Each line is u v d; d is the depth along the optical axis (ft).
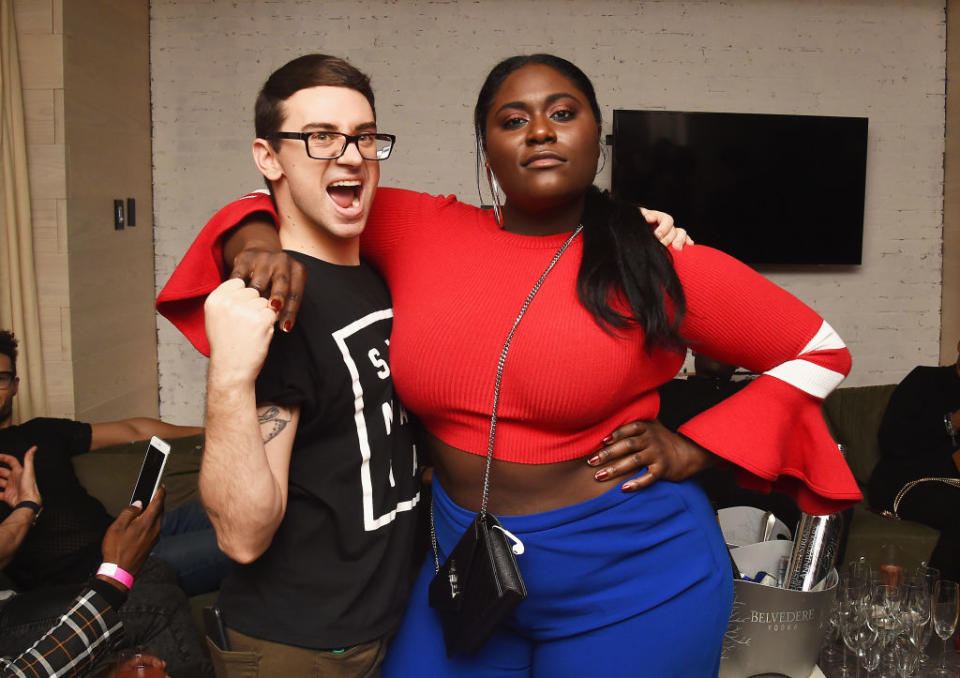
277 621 4.09
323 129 4.04
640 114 17.35
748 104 18.04
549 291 4.24
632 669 4.38
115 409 15.29
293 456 4.09
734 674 6.25
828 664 7.01
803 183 17.90
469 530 4.21
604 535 4.33
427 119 17.66
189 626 6.56
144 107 16.97
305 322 4.02
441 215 4.81
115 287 15.31
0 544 7.54
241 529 3.68
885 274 18.78
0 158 12.25
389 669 4.78
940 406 12.07
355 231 4.24
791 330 4.45
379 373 4.26
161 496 4.70
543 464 4.28
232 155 17.48
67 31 13.05
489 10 17.56
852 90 18.20
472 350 4.19
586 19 17.67
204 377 17.84
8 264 12.48
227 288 3.60
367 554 4.20
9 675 4.10
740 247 17.95
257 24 17.34
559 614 4.41
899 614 6.88
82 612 4.34
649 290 4.11
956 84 17.95
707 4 17.81
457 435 4.40
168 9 17.21
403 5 17.44
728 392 10.99
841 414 13.37
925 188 18.62
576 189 4.28
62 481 8.78
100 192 14.53
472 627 4.11
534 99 4.22
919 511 11.21
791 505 10.21
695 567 4.49
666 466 4.44
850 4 18.01
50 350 13.17
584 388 4.13
